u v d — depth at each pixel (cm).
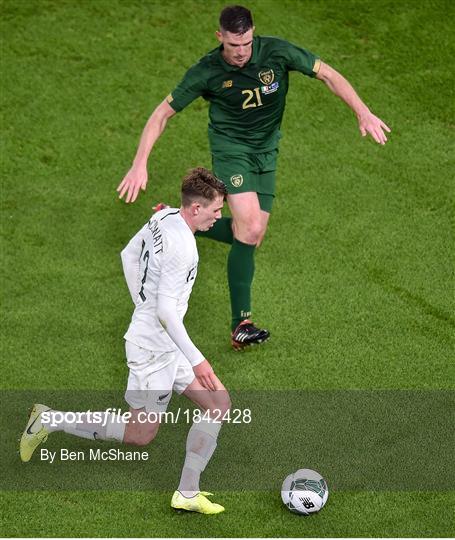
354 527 2375
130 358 2375
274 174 2912
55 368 2841
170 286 2222
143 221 3350
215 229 2934
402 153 3569
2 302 3052
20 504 2439
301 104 3725
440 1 4038
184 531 2369
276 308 3036
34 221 3334
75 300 3064
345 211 3366
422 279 3120
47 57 3881
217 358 2884
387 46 3906
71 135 3628
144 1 4059
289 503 2383
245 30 2597
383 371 2822
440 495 2452
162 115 2803
